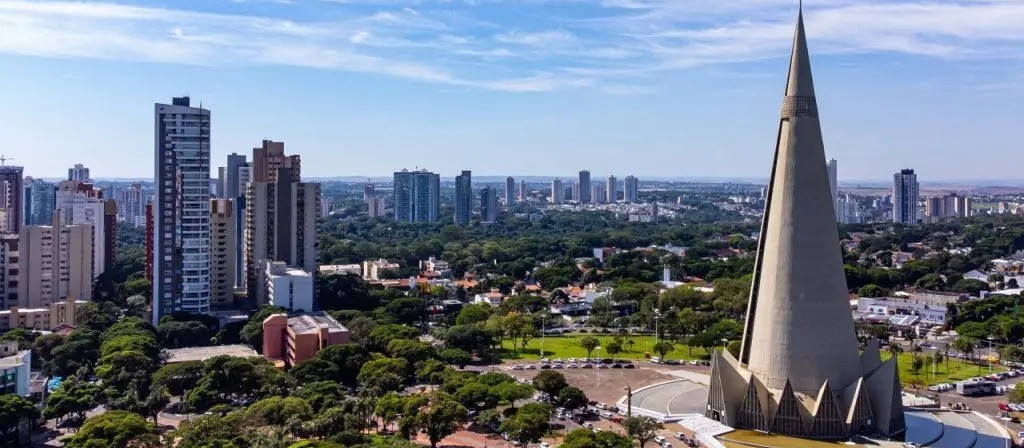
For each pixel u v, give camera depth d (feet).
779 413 588.91
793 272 595.88
